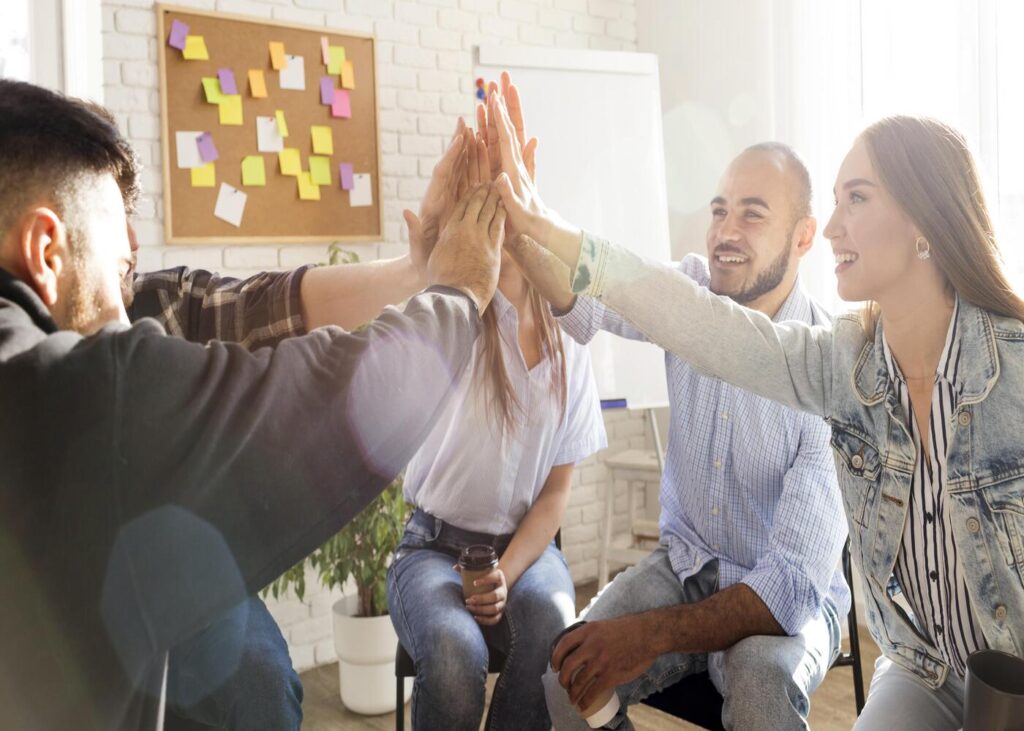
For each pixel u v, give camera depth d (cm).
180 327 152
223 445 77
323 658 310
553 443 199
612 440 394
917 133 120
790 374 136
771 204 168
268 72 293
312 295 152
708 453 171
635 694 160
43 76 249
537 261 158
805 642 152
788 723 139
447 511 195
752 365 135
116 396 75
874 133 123
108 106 266
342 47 308
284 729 144
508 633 182
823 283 310
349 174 312
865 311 136
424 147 331
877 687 138
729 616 147
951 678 133
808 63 312
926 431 126
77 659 73
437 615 170
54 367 74
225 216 288
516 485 195
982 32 257
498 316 190
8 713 71
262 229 295
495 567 176
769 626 148
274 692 145
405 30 324
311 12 301
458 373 96
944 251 117
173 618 78
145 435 75
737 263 171
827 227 130
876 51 287
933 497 125
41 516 73
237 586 81
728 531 170
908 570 130
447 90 336
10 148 80
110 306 89
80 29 254
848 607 175
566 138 319
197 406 77
